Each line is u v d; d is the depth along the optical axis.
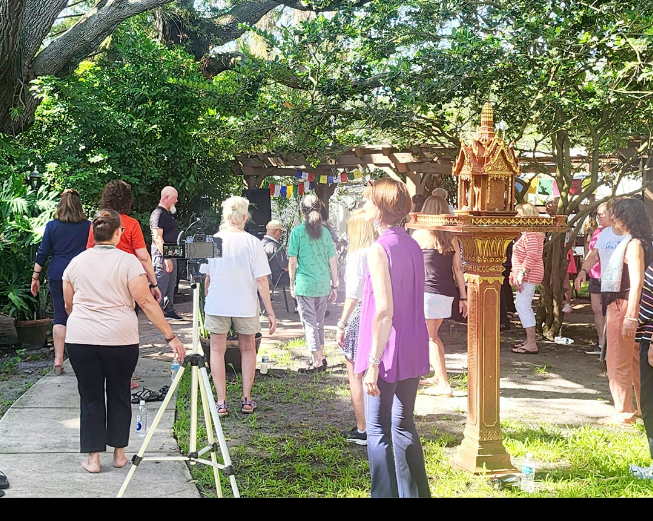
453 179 15.54
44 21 14.07
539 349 9.23
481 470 4.82
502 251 4.77
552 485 4.68
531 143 14.51
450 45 9.70
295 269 7.73
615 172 12.87
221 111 11.86
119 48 14.47
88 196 12.62
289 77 10.84
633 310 5.32
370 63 9.95
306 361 8.37
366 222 5.45
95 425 4.76
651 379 4.77
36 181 10.22
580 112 9.34
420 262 4.05
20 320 9.02
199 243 4.36
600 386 7.37
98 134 13.29
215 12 20.22
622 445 5.42
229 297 6.07
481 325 4.83
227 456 4.03
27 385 7.27
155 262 10.82
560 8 8.66
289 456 5.25
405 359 3.91
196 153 14.18
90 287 4.71
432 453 5.27
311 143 11.03
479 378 4.84
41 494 4.39
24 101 13.78
